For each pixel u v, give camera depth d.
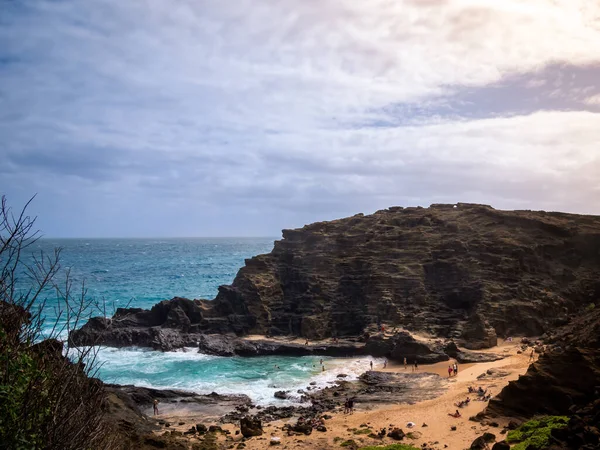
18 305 12.95
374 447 40.38
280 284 107.25
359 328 94.38
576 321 80.56
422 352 76.50
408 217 118.56
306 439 45.88
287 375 72.38
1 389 11.76
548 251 100.25
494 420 45.34
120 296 148.00
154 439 37.62
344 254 109.69
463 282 94.69
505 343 80.69
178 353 84.44
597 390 39.97
